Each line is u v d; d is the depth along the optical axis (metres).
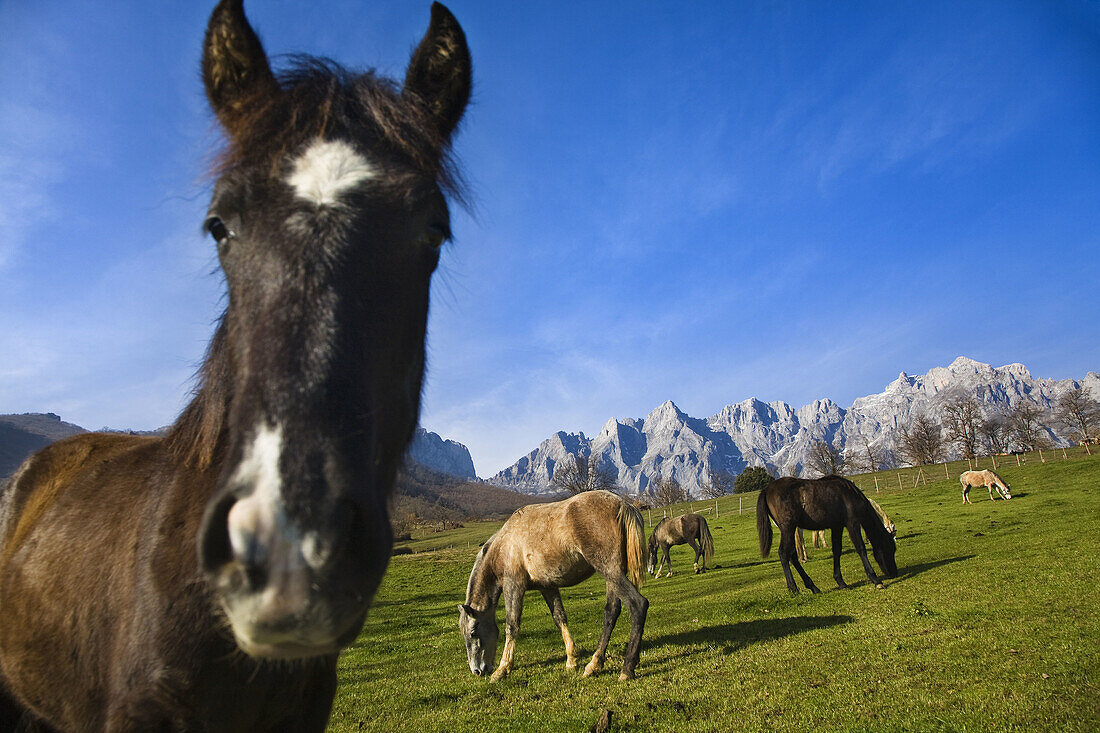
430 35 2.51
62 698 2.08
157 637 1.68
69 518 2.28
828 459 89.56
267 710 1.86
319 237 1.76
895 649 7.47
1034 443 91.38
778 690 6.48
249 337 1.60
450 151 2.56
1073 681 5.48
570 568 8.67
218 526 1.33
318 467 1.36
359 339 1.65
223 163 2.04
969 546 17.88
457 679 9.07
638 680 7.62
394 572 32.88
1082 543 14.59
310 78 2.16
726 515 57.28
